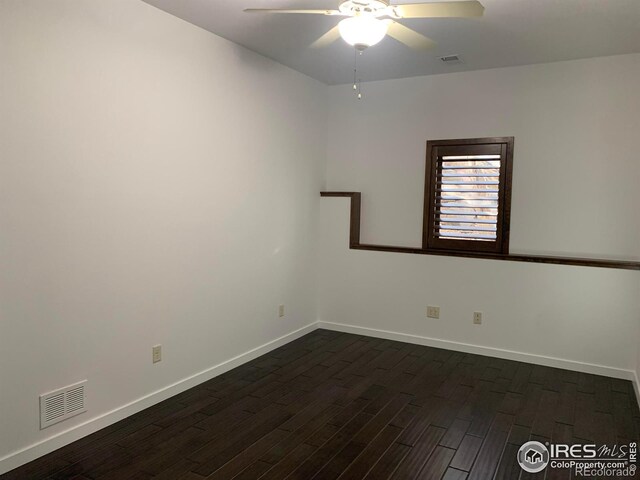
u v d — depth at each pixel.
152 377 3.26
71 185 2.67
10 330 2.44
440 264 4.57
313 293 5.10
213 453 2.66
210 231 3.67
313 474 2.47
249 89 3.97
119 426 2.96
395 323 4.82
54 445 2.66
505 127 4.35
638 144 3.90
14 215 2.42
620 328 3.90
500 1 2.84
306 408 3.25
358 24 2.38
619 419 3.15
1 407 2.42
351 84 5.03
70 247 2.69
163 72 3.19
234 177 3.87
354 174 5.09
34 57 2.46
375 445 2.78
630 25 3.22
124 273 3.02
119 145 2.93
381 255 4.84
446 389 3.61
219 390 3.54
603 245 4.05
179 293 3.43
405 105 4.79
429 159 4.68
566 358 4.09
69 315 2.71
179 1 2.99
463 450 2.74
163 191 3.25
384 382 3.73
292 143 4.59
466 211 4.55
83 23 2.68
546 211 4.23
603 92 3.98
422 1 2.93
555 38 3.50
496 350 4.36
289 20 3.27
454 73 4.54
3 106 2.34
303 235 4.86
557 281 4.09
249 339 4.17
